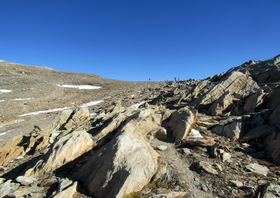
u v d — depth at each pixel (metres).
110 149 8.64
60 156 10.56
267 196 6.48
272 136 10.28
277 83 18.75
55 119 20.66
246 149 10.53
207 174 8.34
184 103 23.73
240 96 17.97
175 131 13.28
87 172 8.48
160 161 8.73
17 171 11.88
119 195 6.71
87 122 19.67
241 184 7.34
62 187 7.78
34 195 7.61
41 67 117.94
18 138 18.22
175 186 7.58
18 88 59.59
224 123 13.33
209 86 26.05
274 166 8.56
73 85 78.50
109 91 66.44
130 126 12.77
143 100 37.00
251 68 28.52
